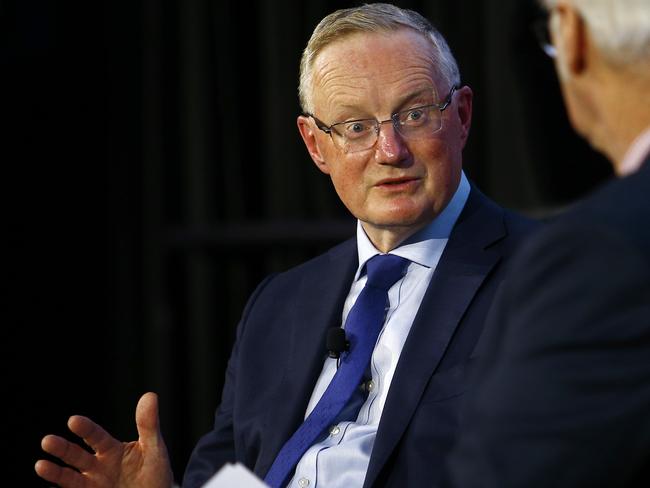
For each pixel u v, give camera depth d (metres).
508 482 2.94
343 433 4.99
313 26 10.55
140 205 11.40
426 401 4.79
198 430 11.33
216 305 11.27
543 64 9.32
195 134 11.20
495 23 9.54
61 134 11.20
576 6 3.24
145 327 11.42
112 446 5.03
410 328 5.10
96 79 11.27
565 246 3.03
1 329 11.16
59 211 11.26
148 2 11.21
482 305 4.97
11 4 10.77
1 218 11.08
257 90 10.95
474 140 9.73
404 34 5.18
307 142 5.64
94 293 11.40
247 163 11.05
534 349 2.99
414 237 5.31
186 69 11.20
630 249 2.90
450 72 5.25
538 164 9.45
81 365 11.41
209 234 11.09
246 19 10.92
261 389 5.50
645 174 3.08
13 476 11.24
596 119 3.38
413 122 5.09
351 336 5.21
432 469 4.62
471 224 5.29
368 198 5.18
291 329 5.59
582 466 2.88
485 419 3.06
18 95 10.98
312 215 10.75
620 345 2.88
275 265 10.85
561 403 2.91
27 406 11.27
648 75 3.14
